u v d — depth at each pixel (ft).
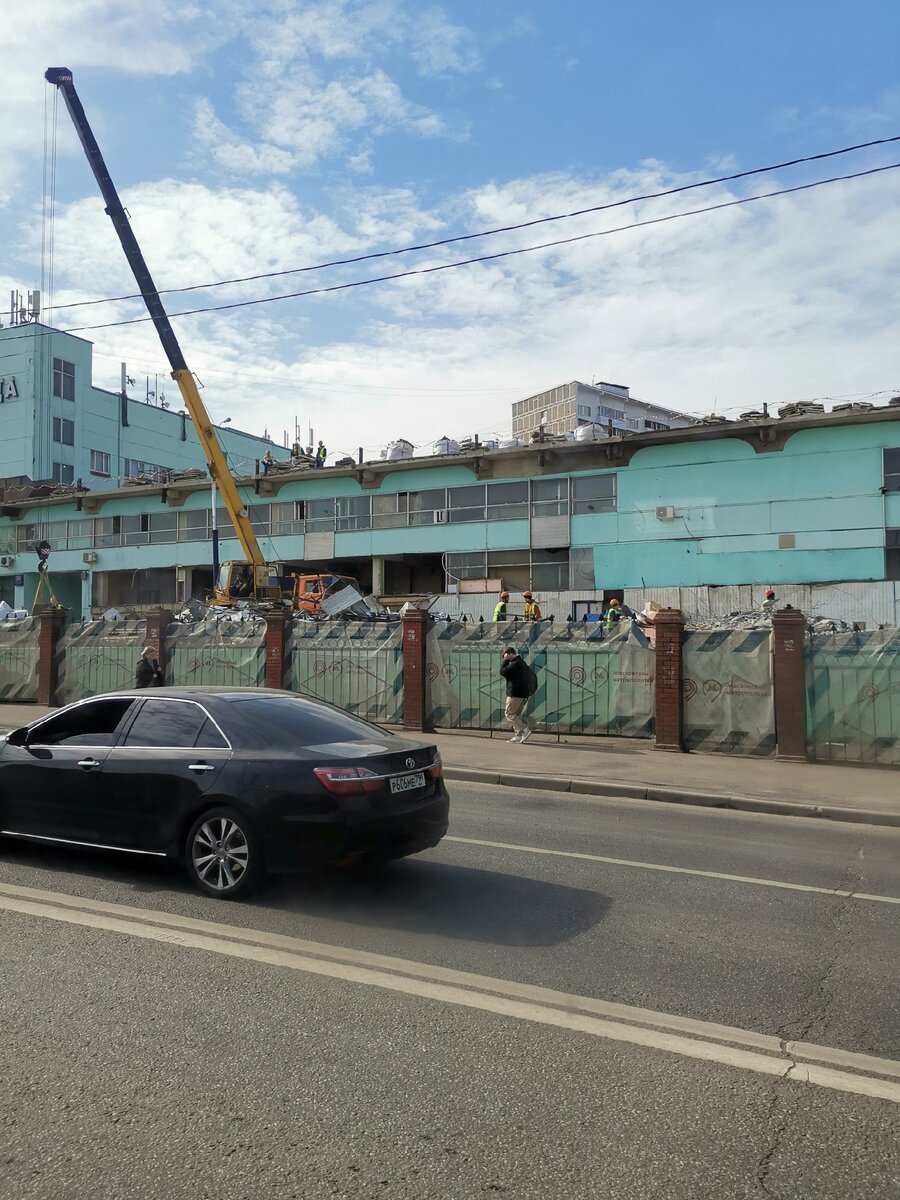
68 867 22.91
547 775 41.47
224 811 20.24
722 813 35.70
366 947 17.53
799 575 114.32
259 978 15.78
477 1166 10.23
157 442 228.22
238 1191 9.71
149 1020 13.97
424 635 59.11
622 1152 10.57
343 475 144.66
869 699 46.85
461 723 58.29
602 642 55.16
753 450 117.70
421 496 139.74
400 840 20.29
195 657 67.05
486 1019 14.30
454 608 132.46
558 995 15.37
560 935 18.57
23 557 172.04
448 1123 11.13
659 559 122.42
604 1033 13.88
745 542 117.39
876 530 111.04
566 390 271.28
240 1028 13.75
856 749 46.91
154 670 52.65
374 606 113.91
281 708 22.41
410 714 58.65
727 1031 14.05
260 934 18.08
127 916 18.98
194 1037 13.41
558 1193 9.76
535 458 132.16
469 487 136.67
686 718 51.01
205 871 20.53
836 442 113.50
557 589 130.11
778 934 19.01
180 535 159.22
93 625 71.92
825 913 20.71
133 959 16.57
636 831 30.55
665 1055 13.16
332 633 62.18
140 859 23.72
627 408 282.56
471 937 18.29
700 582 119.55
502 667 53.42
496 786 41.09
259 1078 12.18
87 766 22.12
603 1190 9.84
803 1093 12.09
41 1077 12.11
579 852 26.58
